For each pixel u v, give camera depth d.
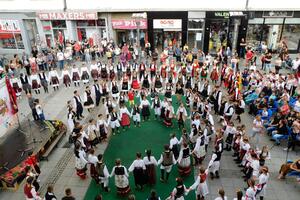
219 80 19.05
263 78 16.53
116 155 12.04
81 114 14.95
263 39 24.19
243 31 23.38
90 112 15.52
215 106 14.61
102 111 15.60
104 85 16.56
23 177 10.42
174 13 23.52
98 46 24.30
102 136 12.78
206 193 9.27
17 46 26.08
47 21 24.94
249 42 24.34
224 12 22.89
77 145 10.44
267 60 20.69
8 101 12.57
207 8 23.08
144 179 9.88
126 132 13.69
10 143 12.01
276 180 10.68
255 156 9.93
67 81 18.80
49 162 11.78
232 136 11.83
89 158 9.90
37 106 13.66
